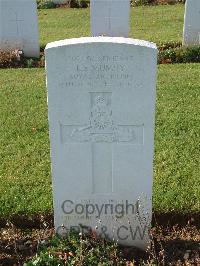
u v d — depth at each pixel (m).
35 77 4.17
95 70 1.75
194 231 2.14
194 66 4.36
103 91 1.79
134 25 6.39
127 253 2.00
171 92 3.66
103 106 1.81
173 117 3.19
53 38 5.79
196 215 2.21
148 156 1.89
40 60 4.75
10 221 2.22
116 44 1.71
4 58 4.65
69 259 1.87
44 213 2.22
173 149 2.77
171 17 6.80
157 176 2.49
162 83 3.88
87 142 1.88
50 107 1.82
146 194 1.96
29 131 3.07
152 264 1.88
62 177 1.94
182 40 5.14
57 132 1.86
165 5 7.75
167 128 3.04
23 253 2.02
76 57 1.74
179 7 7.50
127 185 1.95
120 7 5.08
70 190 1.96
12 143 2.91
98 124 1.84
